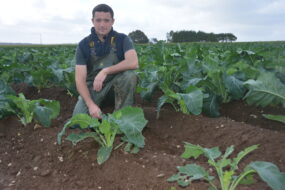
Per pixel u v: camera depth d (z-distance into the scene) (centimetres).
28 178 270
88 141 306
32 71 540
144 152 283
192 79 403
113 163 260
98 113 313
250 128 317
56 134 331
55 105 360
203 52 688
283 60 325
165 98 362
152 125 358
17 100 345
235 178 213
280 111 403
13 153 315
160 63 577
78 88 347
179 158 269
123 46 365
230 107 422
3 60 718
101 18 343
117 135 314
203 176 213
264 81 288
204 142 317
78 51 364
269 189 221
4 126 368
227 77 389
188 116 362
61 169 276
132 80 357
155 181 232
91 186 248
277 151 271
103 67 371
